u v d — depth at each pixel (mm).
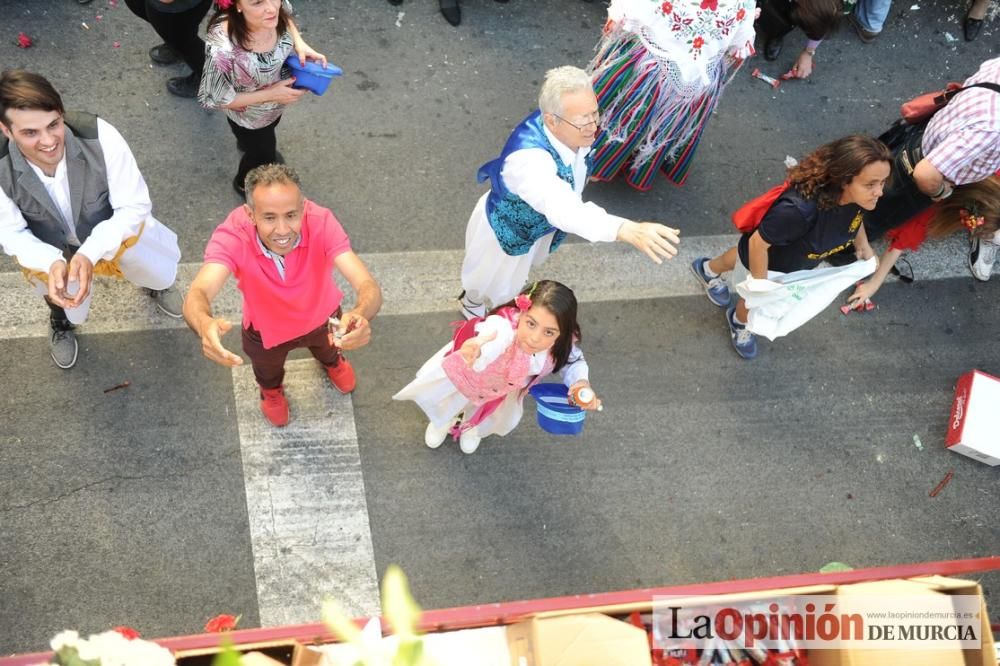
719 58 4375
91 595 3621
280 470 4023
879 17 6098
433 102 5352
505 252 3902
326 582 3793
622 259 4965
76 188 3264
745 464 4406
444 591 3865
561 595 3941
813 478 4426
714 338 4793
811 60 5902
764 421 4555
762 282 4012
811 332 4910
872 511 4375
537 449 4266
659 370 4625
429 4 5754
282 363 3727
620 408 4469
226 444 4047
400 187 4977
